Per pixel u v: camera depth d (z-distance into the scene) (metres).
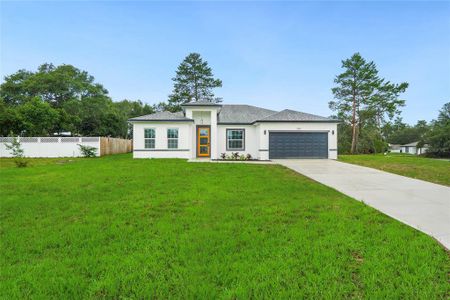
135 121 17.31
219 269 2.94
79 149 21.36
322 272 2.87
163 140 17.56
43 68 41.03
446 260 3.17
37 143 20.94
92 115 38.91
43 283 2.65
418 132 70.44
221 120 19.39
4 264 3.08
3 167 12.76
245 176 9.73
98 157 20.75
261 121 17.50
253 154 19.09
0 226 4.39
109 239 3.86
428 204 6.04
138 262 3.10
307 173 11.03
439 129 39.34
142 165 12.79
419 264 3.05
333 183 8.79
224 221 4.66
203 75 38.19
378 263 3.07
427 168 12.73
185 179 8.91
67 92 37.94
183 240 3.76
